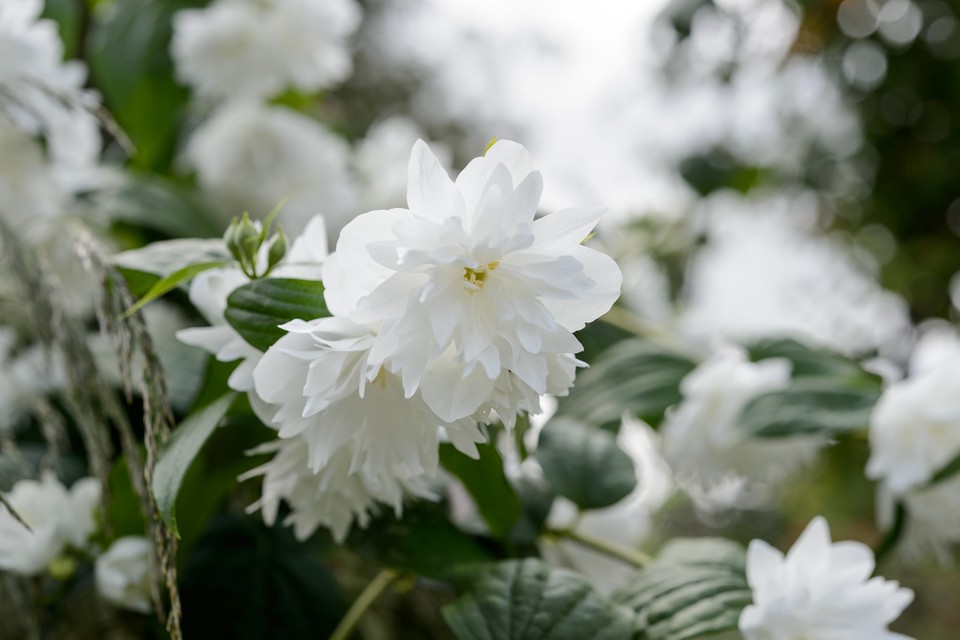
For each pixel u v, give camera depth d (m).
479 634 0.33
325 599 0.40
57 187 0.45
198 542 0.39
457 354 0.29
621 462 0.40
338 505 0.34
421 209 0.29
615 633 0.33
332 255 0.29
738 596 0.35
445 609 0.34
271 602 0.39
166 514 0.31
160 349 0.42
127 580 0.37
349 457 0.33
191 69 0.51
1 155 0.44
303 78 0.52
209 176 0.51
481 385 0.29
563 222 0.29
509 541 0.37
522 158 0.29
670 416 0.45
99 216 0.46
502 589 0.34
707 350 0.55
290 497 0.34
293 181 0.51
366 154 0.59
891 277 0.97
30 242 0.43
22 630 0.40
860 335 0.90
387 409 0.31
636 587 0.35
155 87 0.55
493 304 0.29
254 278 0.33
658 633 0.34
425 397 0.29
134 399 0.41
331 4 0.52
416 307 0.29
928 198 0.94
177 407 0.40
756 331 0.61
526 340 0.29
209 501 0.37
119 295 0.33
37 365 0.42
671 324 0.61
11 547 0.36
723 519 0.93
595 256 0.29
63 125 0.44
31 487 0.37
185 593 0.38
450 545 0.36
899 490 0.42
